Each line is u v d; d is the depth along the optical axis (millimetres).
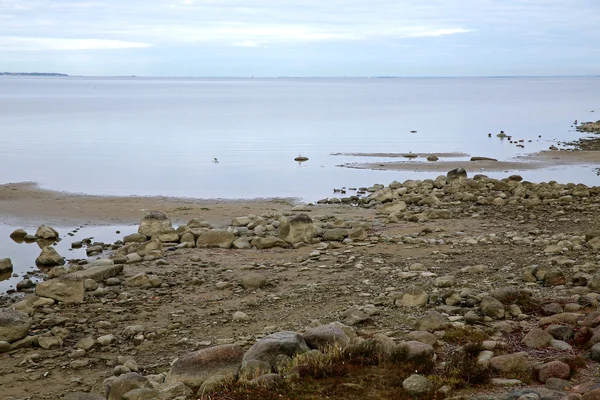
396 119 89312
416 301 12977
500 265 16672
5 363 10680
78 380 9727
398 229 22594
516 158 48594
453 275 15680
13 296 15773
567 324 10078
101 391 8828
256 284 15141
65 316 13203
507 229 22234
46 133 65375
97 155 48625
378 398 7676
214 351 8977
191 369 8727
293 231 20438
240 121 83312
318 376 8297
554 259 16562
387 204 26891
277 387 7961
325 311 12992
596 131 71250
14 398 9094
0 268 18625
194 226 23906
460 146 56750
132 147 53875
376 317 12141
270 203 30516
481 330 10539
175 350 11062
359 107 121312
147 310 13602
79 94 195625
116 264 17734
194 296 14617
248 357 8977
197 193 33344
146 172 40500
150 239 21906
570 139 62875
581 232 21078
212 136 63375
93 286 15359
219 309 13508
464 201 29156
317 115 96438
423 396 7652
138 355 10891
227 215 27188
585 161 46906
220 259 18516
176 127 73375
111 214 27562
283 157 48781
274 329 11812
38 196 31344
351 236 20922
